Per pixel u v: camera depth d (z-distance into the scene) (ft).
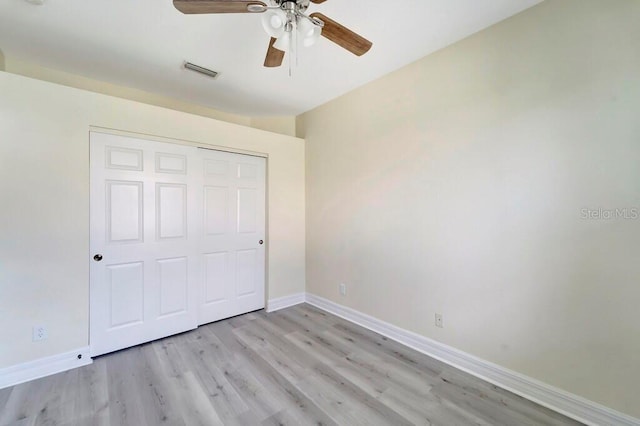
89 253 7.47
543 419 5.46
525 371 6.15
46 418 5.40
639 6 4.86
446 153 7.46
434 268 7.77
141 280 8.38
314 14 4.82
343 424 5.32
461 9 6.05
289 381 6.63
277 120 12.89
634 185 4.94
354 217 10.08
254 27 6.63
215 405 5.80
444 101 7.48
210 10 4.62
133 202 8.21
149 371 7.00
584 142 5.41
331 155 10.97
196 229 9.48
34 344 6.70
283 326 9.77
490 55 6.61
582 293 5.45
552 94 5.75
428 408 5.75
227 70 8.63
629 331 4.99
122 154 8.00
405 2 5.83
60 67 8.46
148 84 9.55
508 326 6.40
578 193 5.48
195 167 9.45
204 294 9.84
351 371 7.06
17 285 6.53
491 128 6.62
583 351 5.44
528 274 6.11
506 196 6.40
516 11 6.14
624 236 5.03
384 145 9.02
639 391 4.91
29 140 6.64
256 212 11.19
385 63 8.26
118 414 5.52
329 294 11.16
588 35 5.34
